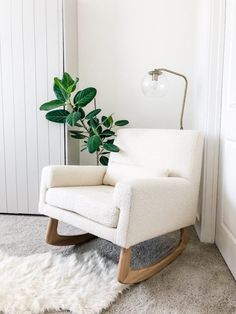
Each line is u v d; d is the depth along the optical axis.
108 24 2.43
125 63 2.45
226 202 1.51
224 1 1.58
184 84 2.39
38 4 2.06
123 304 1.12
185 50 2.37
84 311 1.06
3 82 2.15
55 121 2.06
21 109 2.16
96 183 1.80
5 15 2.09
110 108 2.50
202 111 1.84
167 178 1.41
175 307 1.11
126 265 1.21
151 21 2.38
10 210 2.26
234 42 1.42
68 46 2.17
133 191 1.17
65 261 1.43
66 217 1.45
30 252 1.56
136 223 1.20
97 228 1.28
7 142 2.20
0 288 1.17
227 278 1.33
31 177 2.21
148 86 2.02
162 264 1.40
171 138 1.68
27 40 2.09
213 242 1.75
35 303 1.09
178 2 2.34
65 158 2.16
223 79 1.61
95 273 1.32
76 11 2.40
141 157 1.76
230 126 1.45
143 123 2.48
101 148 2.30
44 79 2.11
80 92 2.10
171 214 1.40
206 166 1.71
